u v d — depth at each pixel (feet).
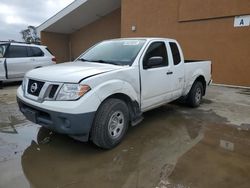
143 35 40.22
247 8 28.81
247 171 9.90
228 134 13.93
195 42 34.06
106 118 10.90
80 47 64.13
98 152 11.34
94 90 10.37
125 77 11.96
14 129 14.20
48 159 10.64
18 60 28.66
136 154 11.20
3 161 10.40
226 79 31.94
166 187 8.73
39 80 11.07
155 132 14.01
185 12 34.30
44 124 10.94
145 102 13.60
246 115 17.75
